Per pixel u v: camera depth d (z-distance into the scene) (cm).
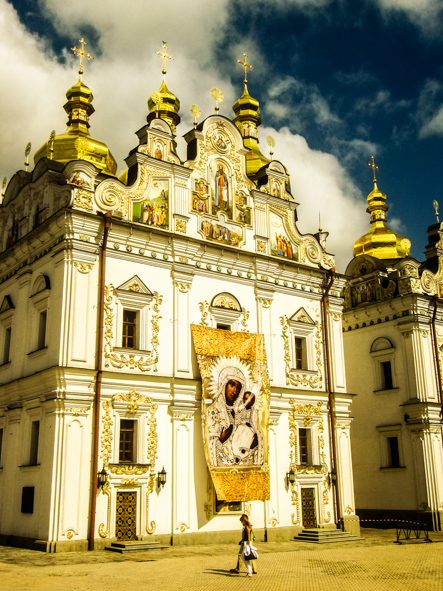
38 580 1680
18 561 2052
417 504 3653
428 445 3694
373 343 4081
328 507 3142
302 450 3170
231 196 3189
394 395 3900
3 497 2698
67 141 3416
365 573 1906
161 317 2789
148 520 2527
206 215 3058
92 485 2416
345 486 3231
